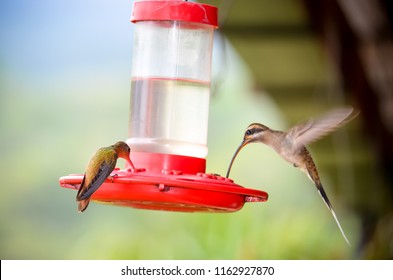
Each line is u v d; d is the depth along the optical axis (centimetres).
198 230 1302
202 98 877
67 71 2991
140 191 778
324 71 1230
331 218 1373
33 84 2886
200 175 821
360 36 1134
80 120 2647
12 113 2700
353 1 1104
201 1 997
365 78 1189
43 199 2409
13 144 2600
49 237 2297
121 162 1224
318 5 1138
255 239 1280
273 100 1343
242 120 2017
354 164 1411
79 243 1858
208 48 884
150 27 877
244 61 1253
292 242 1298
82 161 2538
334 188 1472
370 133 1298
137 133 866
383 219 1348
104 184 791
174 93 868
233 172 1845
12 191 2448
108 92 2741
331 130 916
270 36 1186
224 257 1278
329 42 1141
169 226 1368
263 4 1128
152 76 870
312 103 1323
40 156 2542
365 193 1434
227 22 1161
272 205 1384
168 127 861
